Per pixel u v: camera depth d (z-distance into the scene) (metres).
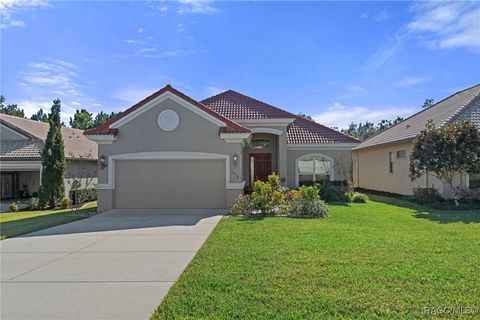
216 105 24.72
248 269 6.92
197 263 7.48
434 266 6.93
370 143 29.69
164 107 17.44
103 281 6.60
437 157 16.98
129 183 17.66
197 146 17.33
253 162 24.98
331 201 20.61
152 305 5.40
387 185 26.55
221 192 17.50
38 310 5.30
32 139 28.28
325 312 4.92
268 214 15.01
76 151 29.83
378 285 5.91
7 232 12.52
